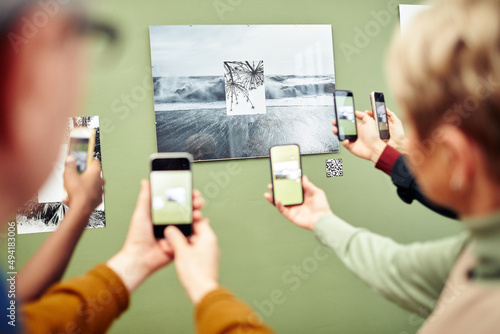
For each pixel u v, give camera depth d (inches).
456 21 11.2
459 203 12.4
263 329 15.0
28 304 16.1
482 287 11.7
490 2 10.8
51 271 20.3
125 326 100.5
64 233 21.4
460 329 11.7
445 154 11.8
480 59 10.6
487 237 11.8
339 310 111.9
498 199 11.4
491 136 10.6
